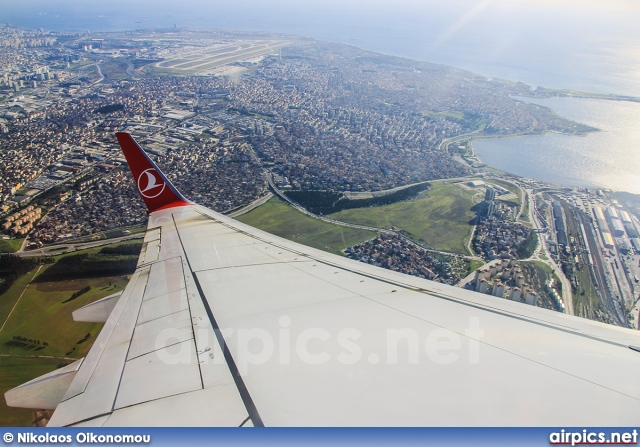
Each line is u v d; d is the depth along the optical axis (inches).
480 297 367.9
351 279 416.2
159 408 220.8
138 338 315.3
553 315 330.3
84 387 262.1
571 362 243.6
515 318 316.5
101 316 383.9
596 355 254.8
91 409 235.5
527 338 277.6
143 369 269.1
